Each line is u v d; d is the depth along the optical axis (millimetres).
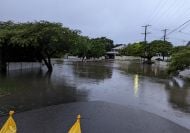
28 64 44938
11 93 20422
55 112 14914
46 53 43031
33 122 12891
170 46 104250
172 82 31859
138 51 108875
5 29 40750
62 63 71750
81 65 63281
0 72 35906
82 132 11664
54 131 11719
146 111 16078
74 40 41094
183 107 17531
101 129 12250
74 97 19609
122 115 14875
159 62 88375
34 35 38531
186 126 13383
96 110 15711
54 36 38906
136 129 12562
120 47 165750
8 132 6949
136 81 31906
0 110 15008
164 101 19375
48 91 21844
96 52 104250
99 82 29406
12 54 41844
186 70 46250
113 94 21688
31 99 18328
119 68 56375
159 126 13195
